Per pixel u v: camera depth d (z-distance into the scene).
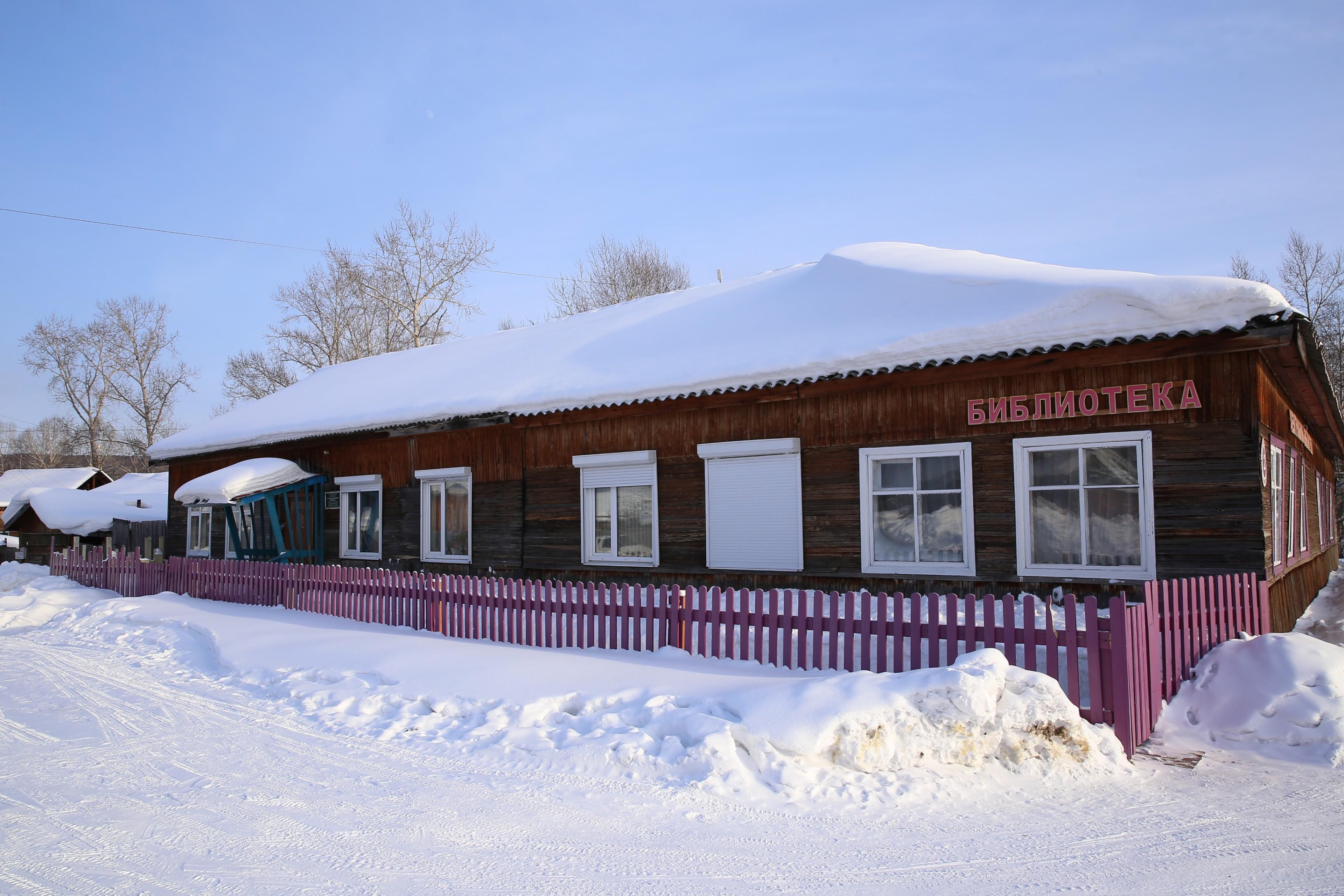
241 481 17.66
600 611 9.41
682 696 6.95
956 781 5.59
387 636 10.66
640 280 46.25
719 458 12.55
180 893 4.15
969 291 11.16
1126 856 4.54
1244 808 5.24
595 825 4.97
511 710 7.20
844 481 11.41
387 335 46.16
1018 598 10.02
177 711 8.12
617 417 13.52
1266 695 6.67
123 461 69.69
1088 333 9.21
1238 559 8.73
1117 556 9.48
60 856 4.62
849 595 7.66
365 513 18.23
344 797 5.54
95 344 63.69
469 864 4.45
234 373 49.00
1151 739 6.60
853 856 4.53
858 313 12.28
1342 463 31.28
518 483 15.16
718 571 12.48
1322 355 9.66
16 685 9.60
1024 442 10.07
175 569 17.09
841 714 5.81
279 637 11.16
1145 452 9.28
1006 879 4.26
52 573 21.59
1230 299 8.42
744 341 13.02
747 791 5.44
